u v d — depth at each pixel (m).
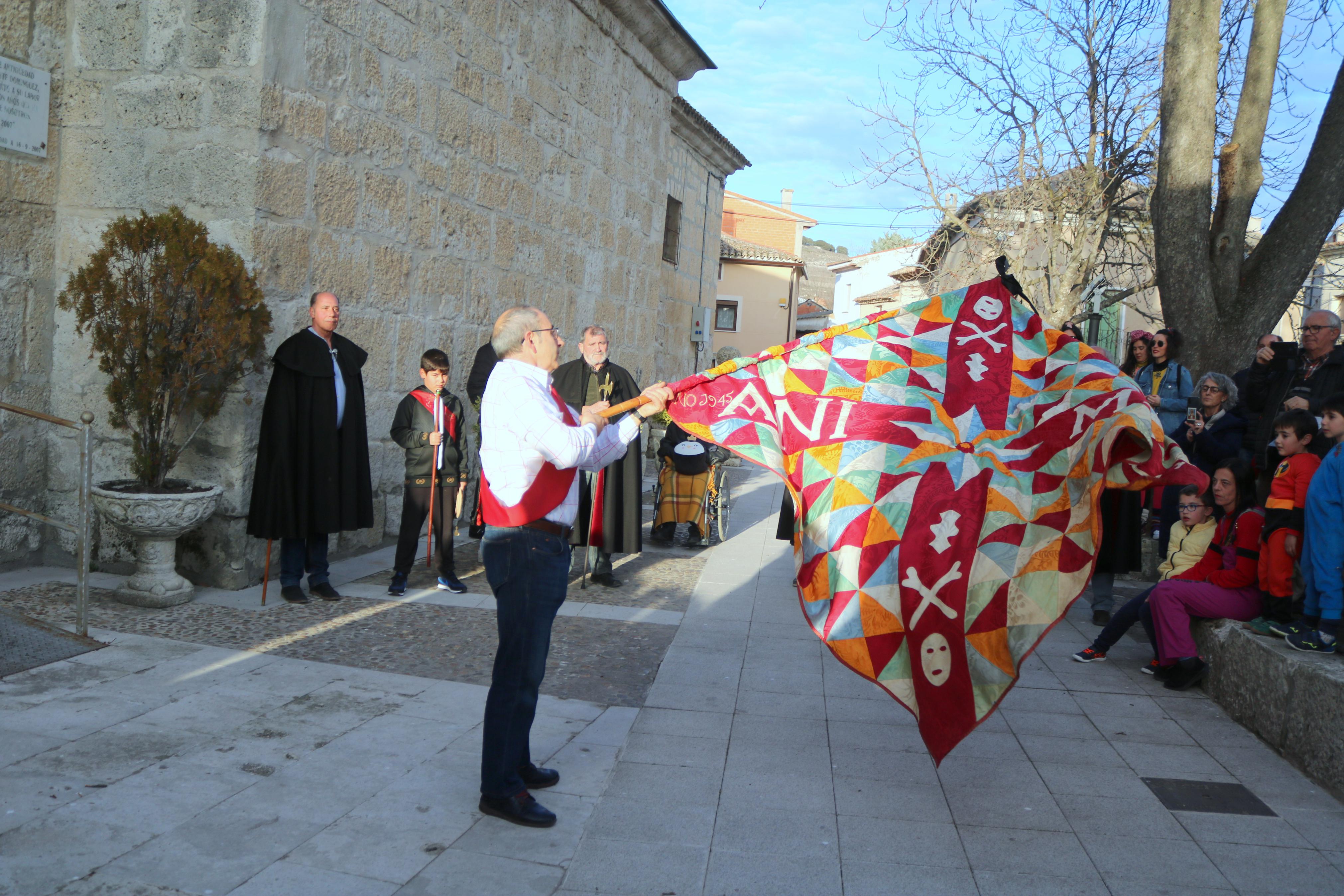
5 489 6.56
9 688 4.46
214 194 6.49
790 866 3.30
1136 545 6.77
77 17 6.62
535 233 10.93
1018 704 5.19
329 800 3.56
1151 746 4.62
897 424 4.12
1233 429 7.41
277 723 4.26
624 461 7.41
